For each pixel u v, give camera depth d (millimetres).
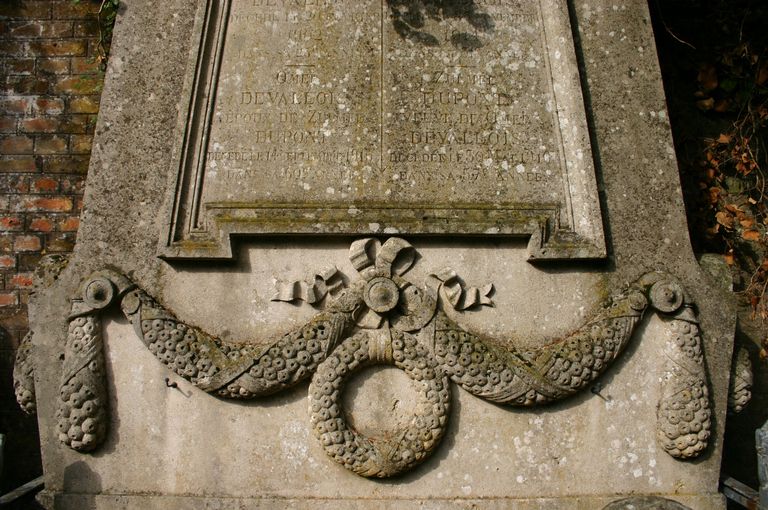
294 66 3941
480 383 3697
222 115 3881
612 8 4117
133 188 3830
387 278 3746
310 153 3850
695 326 3838
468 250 3836
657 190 3955
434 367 3727
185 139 3824
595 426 3799
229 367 3645
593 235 3826
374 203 3789
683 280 3893
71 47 4844
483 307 3822
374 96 3924
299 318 3773
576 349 3732
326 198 3801
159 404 3709
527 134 3934
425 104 3926
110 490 3670
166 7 3996
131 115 3887
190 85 3859
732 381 3916
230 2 4004
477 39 4012
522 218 3789
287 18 3994
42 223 4727
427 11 4031
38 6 4859
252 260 3791
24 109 4793
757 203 4770
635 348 3850
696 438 3734
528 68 4004
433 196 3830
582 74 4031
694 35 4809
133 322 3689
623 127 3998
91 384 3648
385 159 3855
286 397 3740
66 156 4770
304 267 3793
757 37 4785
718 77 4773
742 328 4668
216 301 3766
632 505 3338
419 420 3688
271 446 3711
